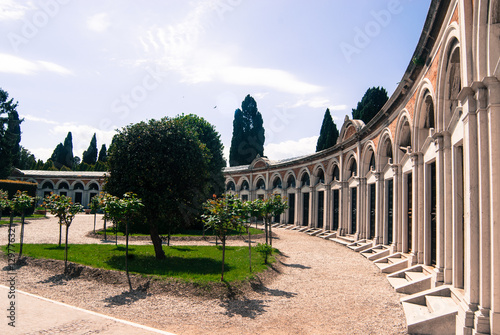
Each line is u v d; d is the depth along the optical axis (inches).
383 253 617.3
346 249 768.9
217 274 427.2
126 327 263.0
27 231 834.8
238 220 415.8
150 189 530.6
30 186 1242.0
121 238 806.5
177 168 538.0
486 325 240.5
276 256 619.5
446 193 361.4
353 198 885.2
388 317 315.6
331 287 426.9
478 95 256.2
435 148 394.9
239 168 1694.1
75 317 278.8
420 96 458.6
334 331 281.6
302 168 1223.5
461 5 290.7
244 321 300.5
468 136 267.4
